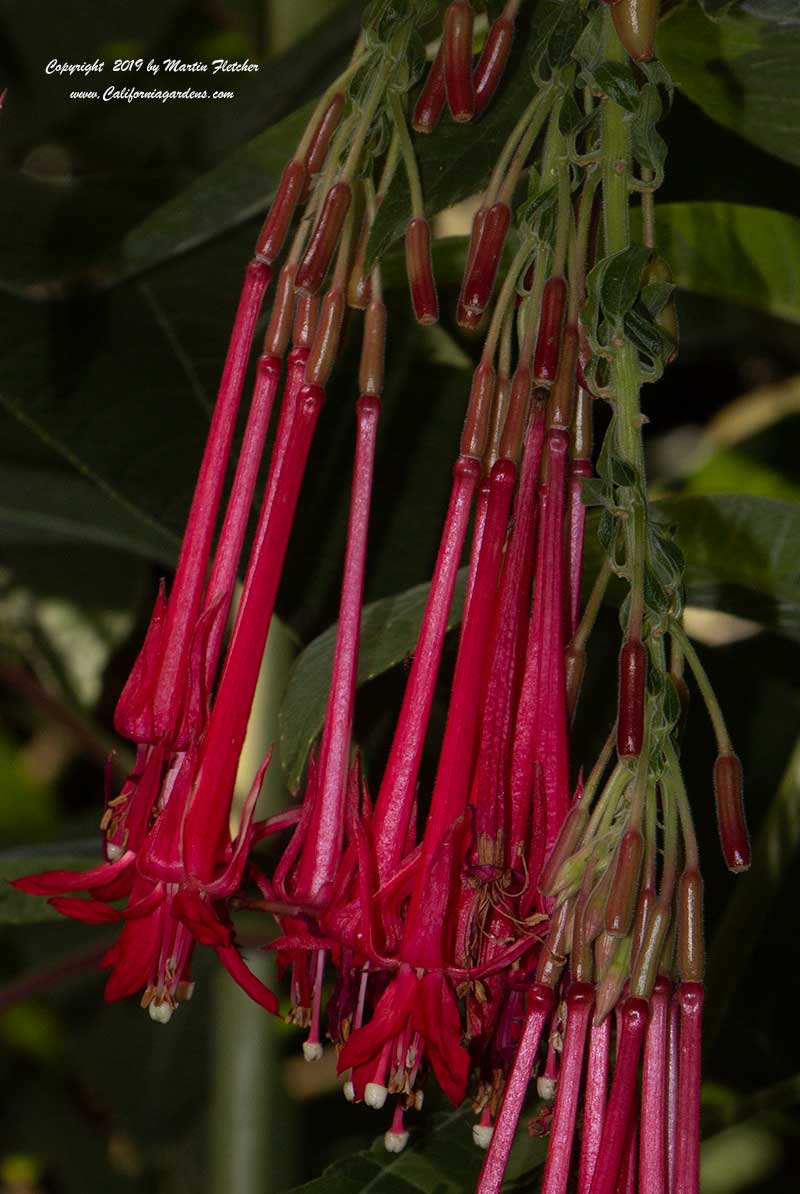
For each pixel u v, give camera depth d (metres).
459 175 0.40
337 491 0.50
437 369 0.52
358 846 0.36
